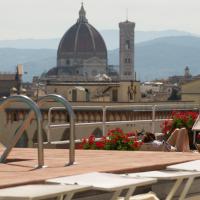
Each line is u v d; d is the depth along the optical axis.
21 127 14.21
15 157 16.22
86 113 96.94
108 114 95.25
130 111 93.94
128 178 11.54
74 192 10.30
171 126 31.64
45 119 77.38
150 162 14.24
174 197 12.82
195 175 12.63
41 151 13.61
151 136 25.80
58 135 54.53
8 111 82.62
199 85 132.50
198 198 13.48
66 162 14.55
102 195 11.27
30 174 12.12
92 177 11.59
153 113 33.50
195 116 31.45
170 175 12.22
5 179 11.29
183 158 15.44
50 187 10.43
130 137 26.66
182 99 133.62
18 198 9.62
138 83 132.38
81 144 25.67
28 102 13.42
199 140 30.22
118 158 15.51
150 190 12.30
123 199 11.09
